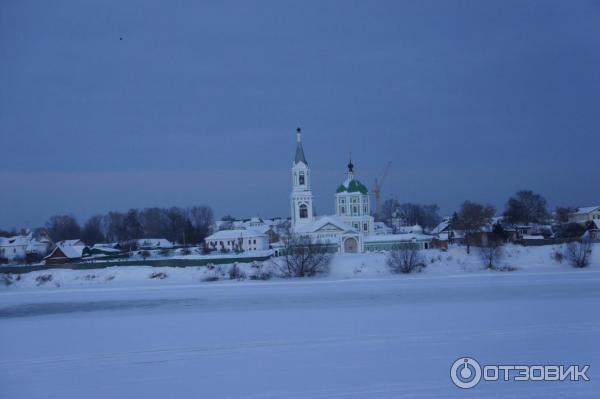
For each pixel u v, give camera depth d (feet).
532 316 197.36
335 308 234.99
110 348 170.30
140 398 122.62
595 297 243.81
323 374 133.18
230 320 214.28
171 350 163.73
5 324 228.63
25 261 535.19
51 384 133.69
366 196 592.60
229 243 639.35
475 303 234.38
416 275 374.43
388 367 136.67
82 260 489.26
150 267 411.95
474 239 463.42
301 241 410.93
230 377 133.90
